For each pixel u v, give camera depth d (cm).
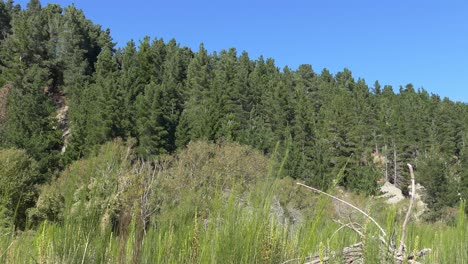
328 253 199
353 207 223
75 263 161
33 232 163
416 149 7900
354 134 6294
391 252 214
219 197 195
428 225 282
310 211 201
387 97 11088
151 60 8669
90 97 5806
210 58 9962
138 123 5062
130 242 174
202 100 7538
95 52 9369
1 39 9112
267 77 9925
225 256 189
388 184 6131
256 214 194
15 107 4709
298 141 5891
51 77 7838
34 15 9350
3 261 162
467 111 10225
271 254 189
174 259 189
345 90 10431
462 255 246
